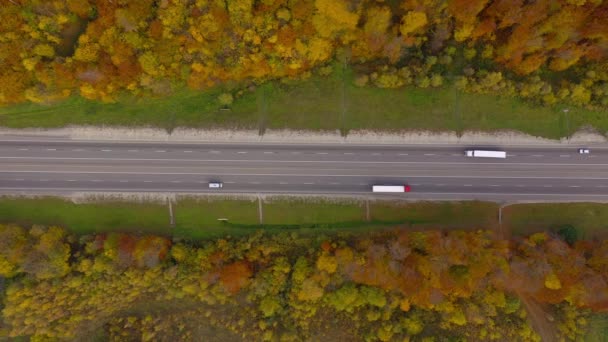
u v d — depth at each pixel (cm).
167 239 6938
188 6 5925
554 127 6950
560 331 6662
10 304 6456
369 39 6181
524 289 6406
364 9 6034
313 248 6919
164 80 6488
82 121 6825
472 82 6706
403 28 6088
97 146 6894
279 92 6875
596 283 6147
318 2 5616
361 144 6988
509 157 7000
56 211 6969
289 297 6819
